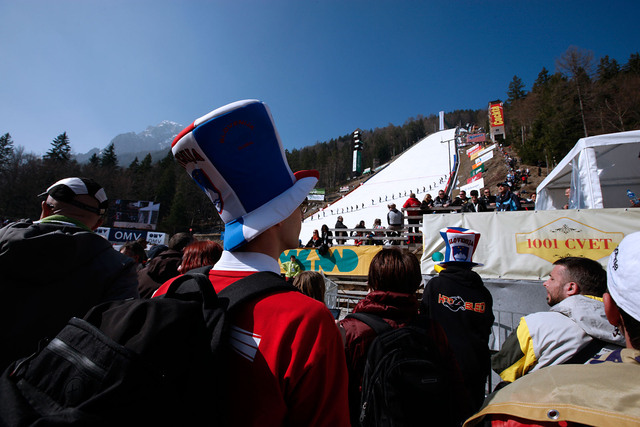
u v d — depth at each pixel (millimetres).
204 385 631
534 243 5188
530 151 46781
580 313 1628
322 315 812
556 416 815
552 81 59312
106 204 1863
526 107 61750
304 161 114562
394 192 55031
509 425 912
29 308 1289
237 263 939
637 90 37344
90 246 1506
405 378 1295
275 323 759
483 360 1963
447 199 10969
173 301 695
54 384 598
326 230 10852
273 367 715
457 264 2361
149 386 566
